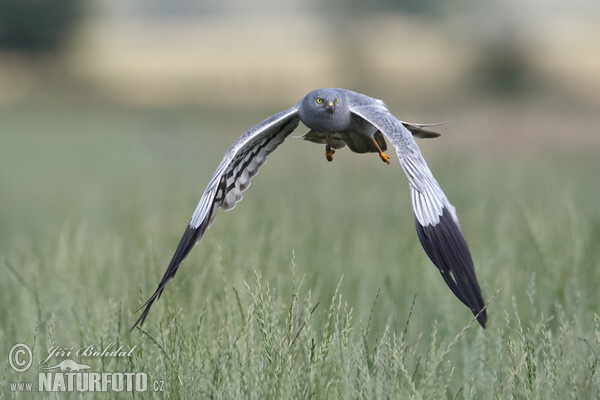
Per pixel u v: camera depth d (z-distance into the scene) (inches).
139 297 331.0
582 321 343.9
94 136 1715.1
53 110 2493.8
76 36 3302.2
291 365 267.9
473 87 2583.7
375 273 438.9
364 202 684.7
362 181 849.5
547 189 724.7
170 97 2819.9
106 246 482.3
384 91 2719.0
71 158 1330.0
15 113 2373.3
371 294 406.6
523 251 450.0
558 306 332.5
